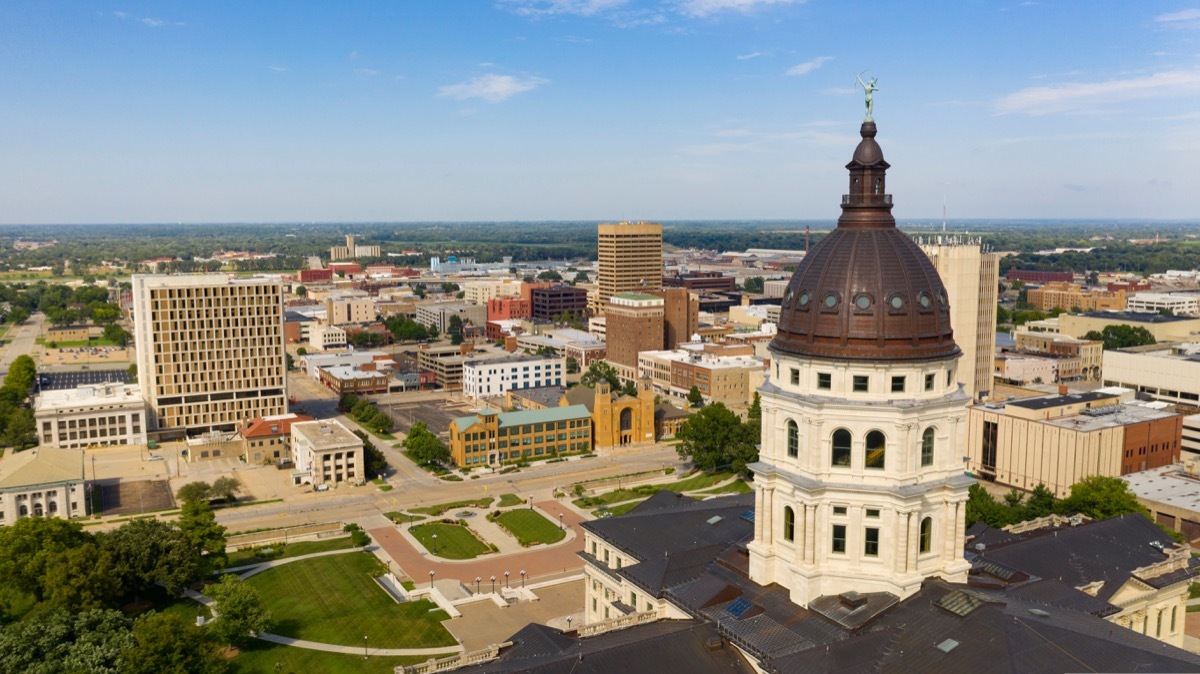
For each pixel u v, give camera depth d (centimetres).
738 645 9119
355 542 18438
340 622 14412
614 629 10312
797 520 9600
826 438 9406
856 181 9525
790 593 9800
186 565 14950
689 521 13362
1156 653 8131
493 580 16138
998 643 8275
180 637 11169
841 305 9269
